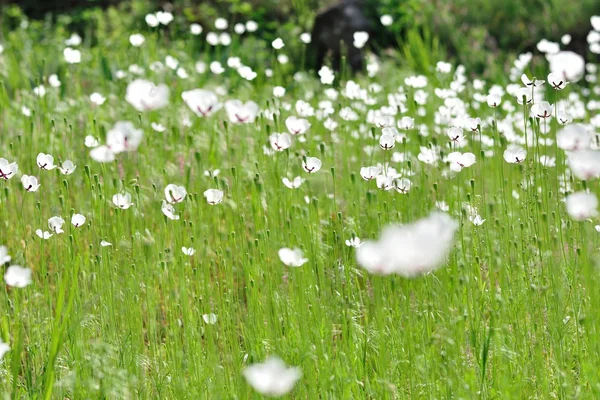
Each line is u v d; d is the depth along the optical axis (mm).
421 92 8273
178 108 8828
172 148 7250
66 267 4629
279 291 5113
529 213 5289
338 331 4516
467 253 5207
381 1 15469
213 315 4258
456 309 4504
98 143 5719
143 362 4488
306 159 4695
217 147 7395
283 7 16922
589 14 15219
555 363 4215
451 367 3986
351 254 5234
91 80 11047
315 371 4258
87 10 16812
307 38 11625
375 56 13953
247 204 6426
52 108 8398
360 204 6449
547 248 4859
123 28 15641
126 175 6617
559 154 6406
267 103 6516
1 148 7410
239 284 5684
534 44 15195
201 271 5129
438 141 7844
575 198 3686
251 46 14625
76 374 4090
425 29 13812
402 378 4145
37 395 4105
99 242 5109
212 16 16500
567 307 4684
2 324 4457
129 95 3459
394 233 2455
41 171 6352
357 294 5238
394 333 4340
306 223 5473
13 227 6191
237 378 4188
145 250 4758
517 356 4289
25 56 12391
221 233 5773
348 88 7707
